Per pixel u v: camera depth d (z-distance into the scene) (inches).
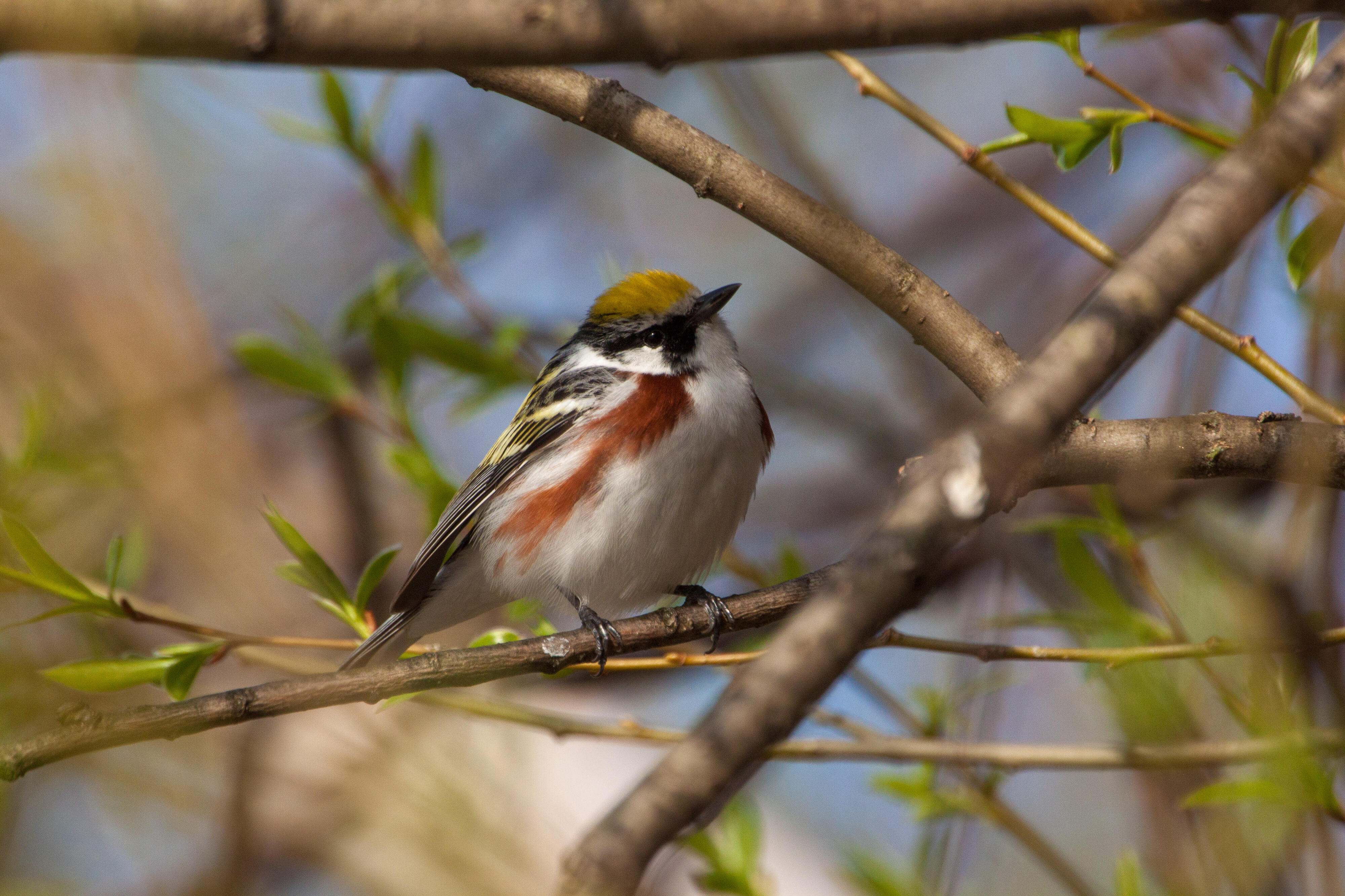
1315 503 313.0
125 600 348.2
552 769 475.2
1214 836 309.7
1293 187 195.8
